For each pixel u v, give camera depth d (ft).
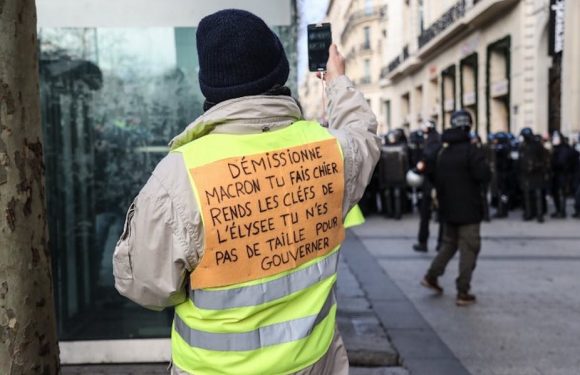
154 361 11.86
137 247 4.39
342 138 5.11
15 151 5.52
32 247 5.68
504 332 14.46
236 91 4.57
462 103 78.59
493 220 35.96
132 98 11.63
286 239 4.64
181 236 4.33
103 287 11.85
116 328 11.89
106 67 11.54
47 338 5.90
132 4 11.35
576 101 53.01
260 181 4.56
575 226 32.76
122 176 11.78
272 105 4.69
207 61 4.57
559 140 36.52
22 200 5.57
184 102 11.69
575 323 15.14
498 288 18.90
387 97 121.80
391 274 21.04
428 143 25.79
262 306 4.53
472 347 13.41
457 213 16.62
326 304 5.01
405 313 15.96
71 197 11.73
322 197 4.85
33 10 5.79
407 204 39.37
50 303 5.97
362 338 13.47
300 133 4.88
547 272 21.17
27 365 5.63
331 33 5.99
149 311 11.89
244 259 4.49
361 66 118.42
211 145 4.51
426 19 91.09
